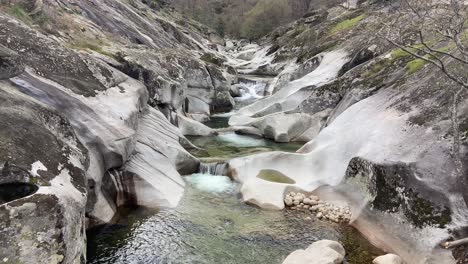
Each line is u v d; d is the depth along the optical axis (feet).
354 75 71.77
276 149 66.44
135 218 39.45
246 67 174.09
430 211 32.17
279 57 164.86
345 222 40.73
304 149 55.21
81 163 29.68
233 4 369.50
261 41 267.39
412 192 33.94
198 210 42.34
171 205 42.47
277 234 37.96
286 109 80.38
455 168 32.35
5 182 22.74
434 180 32.96
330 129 53.88
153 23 154.92
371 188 38.78
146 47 93.15
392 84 54.85
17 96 29.48
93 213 36.42
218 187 49.06
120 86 52.80
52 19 71.46
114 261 31.86
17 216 20.59
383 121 45.78
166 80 71.82
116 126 40.75
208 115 95.40
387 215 35.81
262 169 51.37
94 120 38.78
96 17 99.76
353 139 47.93
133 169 43.04
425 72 49.32
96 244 34.12
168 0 320.09
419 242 31.58
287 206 44.34
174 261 32.48
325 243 33.78
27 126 26.50
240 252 34.40
